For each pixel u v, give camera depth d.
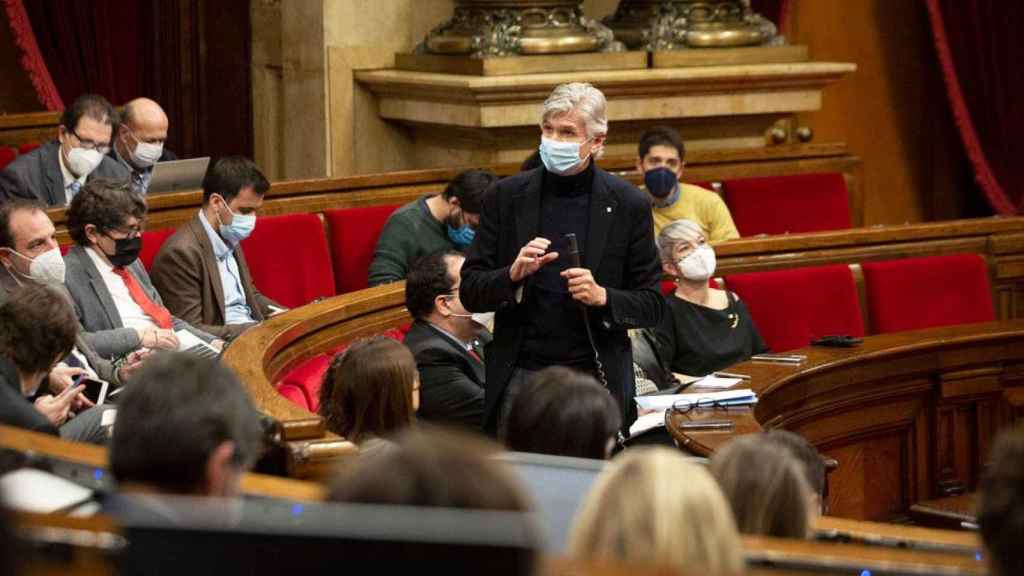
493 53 14.88
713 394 8.25
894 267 11.86
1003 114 18.19
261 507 3.03
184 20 17.88
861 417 9.89
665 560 2.83
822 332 11.38
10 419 5.66
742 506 4.13
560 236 7.37
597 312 7.30
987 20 18.05
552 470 4.27
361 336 9.97
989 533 3.30
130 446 3.43
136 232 9.29
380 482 2.58
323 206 12.97
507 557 2.46
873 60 18.78
